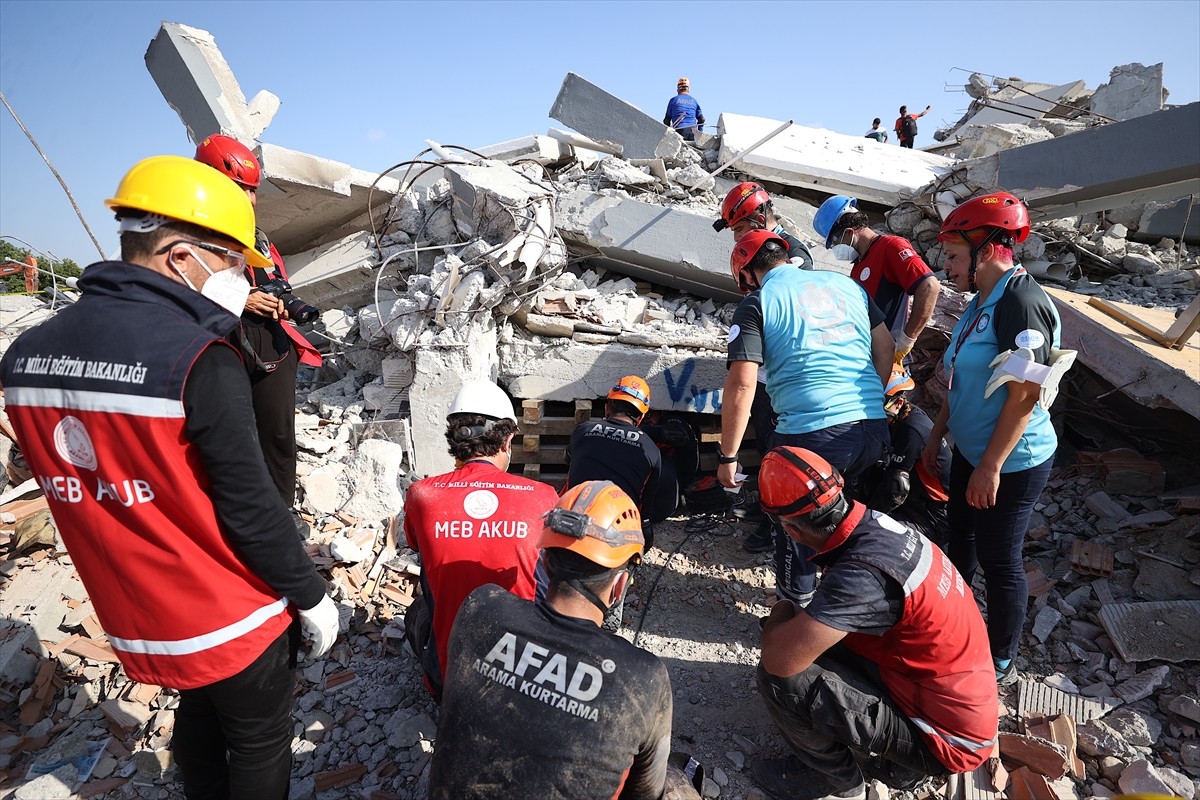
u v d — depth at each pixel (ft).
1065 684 8.79
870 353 9.04
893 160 18.74
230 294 5.39
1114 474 11.78
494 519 6.94
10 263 16.90
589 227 14.87
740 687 9.15
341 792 7.40
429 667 7.63
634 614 10.53
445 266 13.43
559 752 4.58
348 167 14.37
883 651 6.73
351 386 14.73
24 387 4.75
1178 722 8.14
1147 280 17.62
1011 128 20.20
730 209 11.39
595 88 17.78
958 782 7.52
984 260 8.20
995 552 8.32
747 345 8.63
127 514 4.82
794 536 6.88
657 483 10.21
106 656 8.57
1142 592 9.79
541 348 13.42
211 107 15.87
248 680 5.44
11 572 9.56
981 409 8.17
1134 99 28.48
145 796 7.24
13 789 7.32
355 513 11.57
